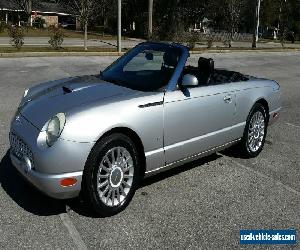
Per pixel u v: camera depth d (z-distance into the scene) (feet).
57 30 69.82
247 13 200.85
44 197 13.67
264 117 18.97
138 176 13.34
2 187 14.23
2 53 55.21
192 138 14.94
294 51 109.60
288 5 172.76
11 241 11.11
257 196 14.80
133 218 12.69
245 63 66.80
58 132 11.44
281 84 43.47
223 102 15.97
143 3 146.51
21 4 174.09
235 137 17.30
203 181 15.88
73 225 12.07
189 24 148.77
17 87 32.86
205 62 16.65
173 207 13.56
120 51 69.41
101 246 11.10
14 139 12.89
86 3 69.97
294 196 14.98
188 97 14.40
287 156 19.58
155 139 13.48
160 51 15.52
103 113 12.01
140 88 14.11
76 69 46.47
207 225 12.55
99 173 12.03
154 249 11.12
